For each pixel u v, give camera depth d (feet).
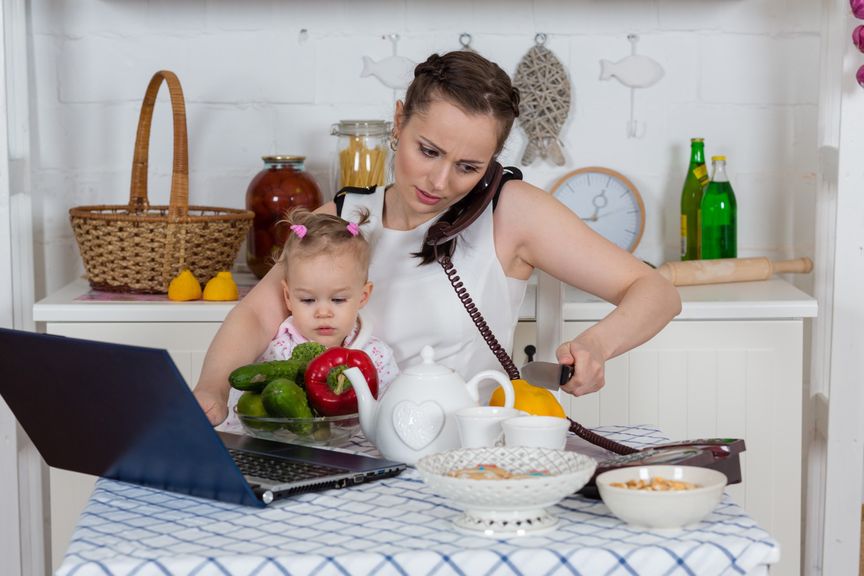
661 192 9.22
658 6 9.02
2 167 7.81
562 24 9.04
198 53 9.01
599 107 9.13
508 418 4.03
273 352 5.54
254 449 4.46
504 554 3.28
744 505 7.88
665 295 5.24
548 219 5.60
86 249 7.98
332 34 9.03
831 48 8.21
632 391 7.85
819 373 8.51
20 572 8.21
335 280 5.37
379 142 8.21
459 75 4.87
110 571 3.24
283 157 8.34
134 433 3.93
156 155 9.09
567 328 7.81
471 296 5.67
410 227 5.79
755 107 9.12
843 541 7.98
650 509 3.43
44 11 8.85
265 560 3.25
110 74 8.99
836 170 8.07
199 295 7.82
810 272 8.80
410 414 4.26
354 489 4.03
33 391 4.16
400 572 3.26
